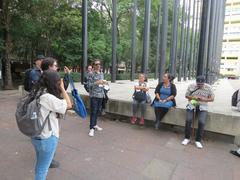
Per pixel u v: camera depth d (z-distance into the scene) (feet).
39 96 7.79
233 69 266.16
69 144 15.58
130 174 11.79
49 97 7.73
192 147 16.16
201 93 16.61
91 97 17.75
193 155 14.74
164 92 19.54
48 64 9.43
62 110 7.84
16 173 11.26
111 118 23.52
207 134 18.51
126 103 22.20
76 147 15.10
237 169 12.99
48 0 46.14
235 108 20.40
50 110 7.80
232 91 44.01
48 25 52.29
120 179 11.24
